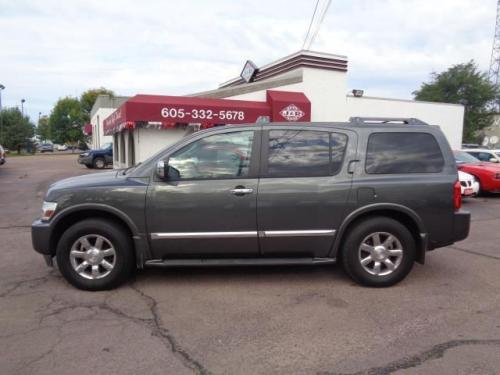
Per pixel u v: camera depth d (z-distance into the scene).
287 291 4.75
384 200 4.75
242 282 5.04
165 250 4.76
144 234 4.70
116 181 4.78
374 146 4.88
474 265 5.77
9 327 3.84
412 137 4.94
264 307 4.30
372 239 4.84
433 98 45.47
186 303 4.41
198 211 4.68
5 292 4.74
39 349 3.43
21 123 56.12
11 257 6.18
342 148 4.86
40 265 5.77
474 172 13.13
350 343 3.54
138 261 4.77
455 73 44.78
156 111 15.62
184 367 3.16
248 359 3.28
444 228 4.84
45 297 4.58
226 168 4.77
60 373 3.08
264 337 3.64
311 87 18.83
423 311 4.20
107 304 4.39
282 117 17.41
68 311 4.20
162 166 4.57
